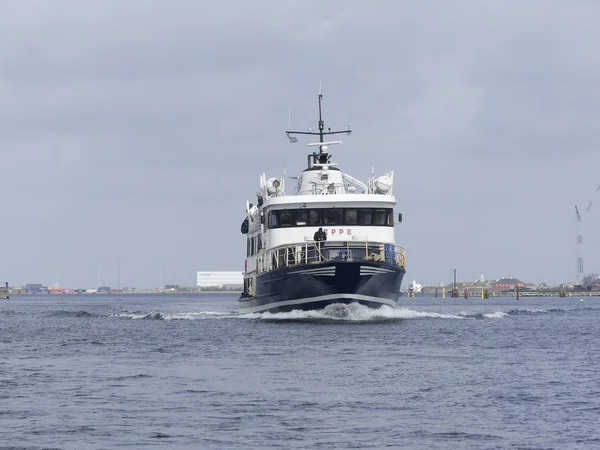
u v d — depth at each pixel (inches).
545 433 3339.1
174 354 5900.6
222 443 3216.0
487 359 5477.4
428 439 3262.8
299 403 3914.9
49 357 5880.9
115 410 3791.8
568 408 3786.9
